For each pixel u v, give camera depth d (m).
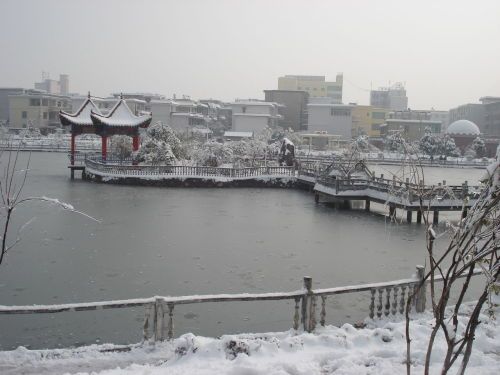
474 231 4.27
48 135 94.44
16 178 41.50
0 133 26.92
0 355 7.28
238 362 6.61
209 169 43.34
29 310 7.29
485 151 87.31
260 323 12.34
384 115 108.12
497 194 4.10
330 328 8.74
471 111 117.38
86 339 11.15
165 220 26.48
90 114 45.69
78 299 13.66
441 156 78.31
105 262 17.59
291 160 49.03
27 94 104.19
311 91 143.25
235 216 28.69
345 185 31.75
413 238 23.36
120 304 7.68
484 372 6.53
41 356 7.42
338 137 97.19
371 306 9.27
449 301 13.62
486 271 4.25
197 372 6.37
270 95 113.69
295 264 18.19
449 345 4.32
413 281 9.55
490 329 8.30
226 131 105.38
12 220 24.48
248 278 16.19
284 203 34.81
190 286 15.12
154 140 45.81
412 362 7.00
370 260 19.05
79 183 41.81
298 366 6.63
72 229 23.05
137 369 6.72
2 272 15.96
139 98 112.50
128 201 33.00
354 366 6.73
